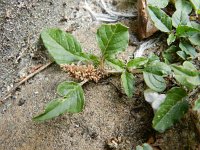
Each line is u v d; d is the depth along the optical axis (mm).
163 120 133
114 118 144
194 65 151
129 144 139
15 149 139
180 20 154
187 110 136
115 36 143
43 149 138
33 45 164
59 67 158
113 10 174
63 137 141
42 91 152
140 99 148
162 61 156
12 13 173
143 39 164
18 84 154
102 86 152
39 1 176
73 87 141
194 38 152
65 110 136
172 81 150
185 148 135
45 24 170
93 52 161
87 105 147
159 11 153
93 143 139
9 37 167
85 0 176
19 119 146
